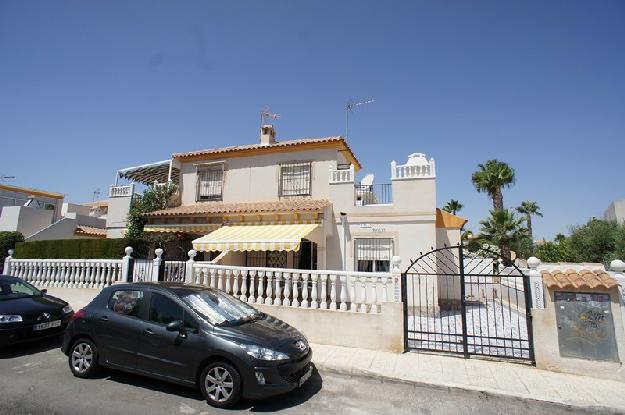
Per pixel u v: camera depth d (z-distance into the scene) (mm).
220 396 6324
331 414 6184
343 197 17469
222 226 17984
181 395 6723
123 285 7879
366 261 16797
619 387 7434
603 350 8039
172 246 20781
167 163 22688
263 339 6645
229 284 11680
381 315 9711
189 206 20875
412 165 16609
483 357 9070
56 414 5781
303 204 17578
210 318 6957
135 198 21938
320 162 19156
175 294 7301
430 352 9461
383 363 8594
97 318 7562
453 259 17500
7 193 28453
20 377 7512
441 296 17516
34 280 15188
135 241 17203
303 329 10359
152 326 7031
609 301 8180
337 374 8227
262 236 15164
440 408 6590
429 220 16047
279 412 6180
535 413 6520
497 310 17391
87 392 6742
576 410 6609
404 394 7188
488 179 34250
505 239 28656
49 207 30828
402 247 16203
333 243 17234
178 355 6641
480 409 6602
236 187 20547
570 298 8438
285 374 6375
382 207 16766
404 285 9773
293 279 10898
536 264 8969
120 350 7180
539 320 8578
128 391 6836
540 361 8406
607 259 27172
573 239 31281
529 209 50250
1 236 20094
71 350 7781
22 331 9047
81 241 17391
